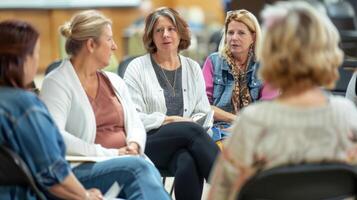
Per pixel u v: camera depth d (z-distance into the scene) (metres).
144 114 3.70
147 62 3.92
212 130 3.87
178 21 3.88
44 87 3.16
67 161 2.84
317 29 2.04
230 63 4.09
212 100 4.12
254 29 3.98
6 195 2.50
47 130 2.48
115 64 4.77
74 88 3.18
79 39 3.16
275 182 2.05
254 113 2.10
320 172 2.04
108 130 3.34
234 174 2.14
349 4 9.09
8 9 10.43
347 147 2.14
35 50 2.57
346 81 4.26
